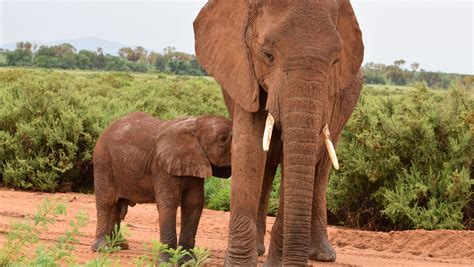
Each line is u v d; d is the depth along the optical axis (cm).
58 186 2008
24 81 2477
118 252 1110
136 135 1073
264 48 846
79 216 723
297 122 799
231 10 916
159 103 2714
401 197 1554
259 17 877
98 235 1117
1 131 2070
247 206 920
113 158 1091
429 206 1557
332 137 1046
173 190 1006
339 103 1041
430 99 1698
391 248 1321
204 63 927
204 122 1002
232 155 927
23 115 2128
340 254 1243
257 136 912
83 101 2248
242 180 916
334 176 1656
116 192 1105
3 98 2292
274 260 973
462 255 1266
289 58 817
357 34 919
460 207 1533
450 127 1591
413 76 9912
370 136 1605
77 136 2033
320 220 1167
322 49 817
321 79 809
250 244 921
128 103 2523
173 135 1003
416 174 1578
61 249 712
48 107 2109
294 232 780
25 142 2058
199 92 3616
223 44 916
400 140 1609
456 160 1570
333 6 859
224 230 1462
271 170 1080
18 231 724
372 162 1608
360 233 1399
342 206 1667
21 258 711
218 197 1845
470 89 1675
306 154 794
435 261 1203
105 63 12812
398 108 1720
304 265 779
